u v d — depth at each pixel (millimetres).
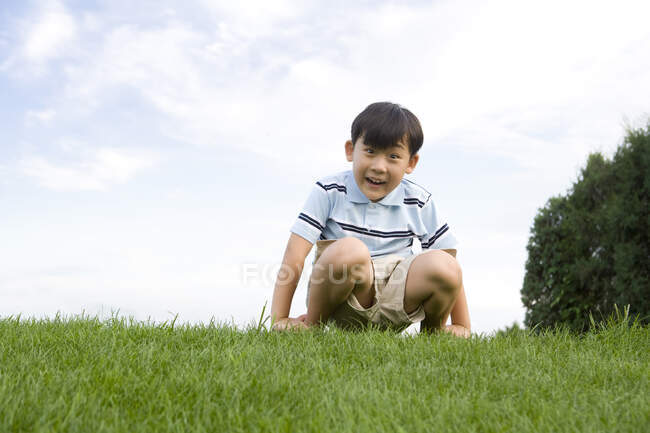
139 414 1319
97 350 1972
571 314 6254
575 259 6270
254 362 1807
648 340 2727
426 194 2984
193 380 1569
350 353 2033
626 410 1479
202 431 1214
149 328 2406
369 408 1371
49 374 1596
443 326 2721
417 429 1259
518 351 2197
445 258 2508
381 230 2822
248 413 1318
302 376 1640
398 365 1875
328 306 2521
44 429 1179
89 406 1317
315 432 1205
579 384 1766
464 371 1827
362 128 2701
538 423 1328
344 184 2855
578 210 6473
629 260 5766
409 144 2721
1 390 1400
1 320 2635
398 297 2576
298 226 2777
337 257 2357
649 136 5918
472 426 1301
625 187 6004
